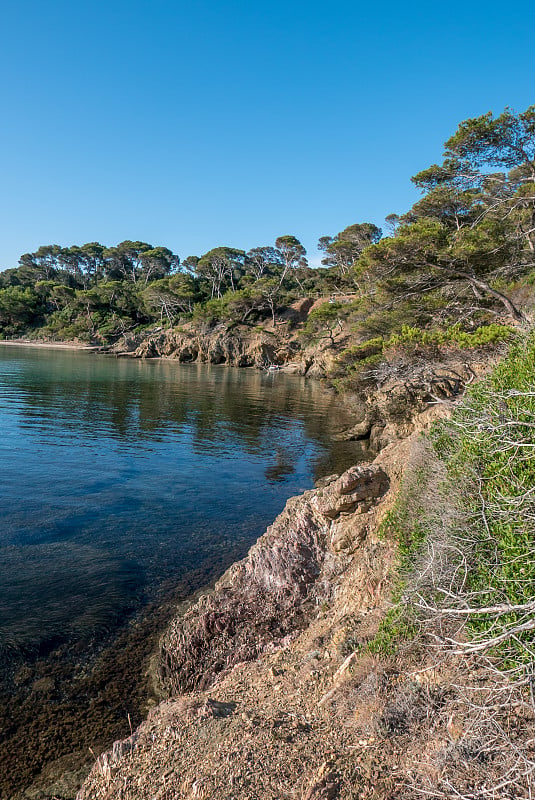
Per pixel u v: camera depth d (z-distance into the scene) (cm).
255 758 442
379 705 472
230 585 916
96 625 920
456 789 343
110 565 1171
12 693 739
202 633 835
